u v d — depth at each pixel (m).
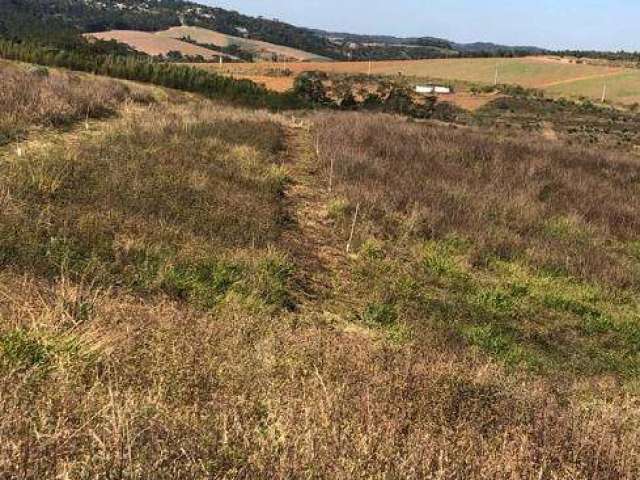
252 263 7.51
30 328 3.95
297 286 7.72
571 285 9.92
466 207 12.60
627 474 3.41
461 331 7.34
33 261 5.97
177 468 2.56
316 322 6.74
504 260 10.57
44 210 7.41
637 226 13.86
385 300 7.89
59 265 6.06
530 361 6.93
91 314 4.72
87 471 2.39
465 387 4.52
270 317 6.18
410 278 8.77
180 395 3.46
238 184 11.34
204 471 2.54
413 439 3.25
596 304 9.31
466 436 3.56
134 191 8.99
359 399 3.77
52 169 9.08
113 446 2.55
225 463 2.68
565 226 12.91
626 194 17.03
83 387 3.21
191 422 3.04
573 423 4.10
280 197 11.77
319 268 8.62
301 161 16.06
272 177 12.62
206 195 9.71
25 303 4.42
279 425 3.06
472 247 10.55
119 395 3.21
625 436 4.04
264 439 2.96
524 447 3.47
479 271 9.88
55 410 2.91
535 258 10.63
